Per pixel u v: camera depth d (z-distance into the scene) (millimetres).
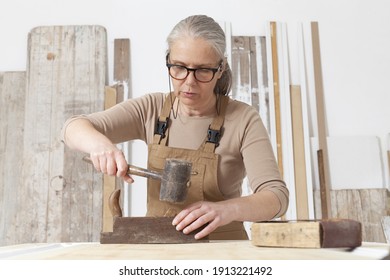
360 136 3896
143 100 2125
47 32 3895
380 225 3721
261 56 3939
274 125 3828
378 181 3836
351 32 4051
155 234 1581
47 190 3680
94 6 3963
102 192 3678
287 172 3770
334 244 1177
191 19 1852
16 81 3848
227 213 1638
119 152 1700
